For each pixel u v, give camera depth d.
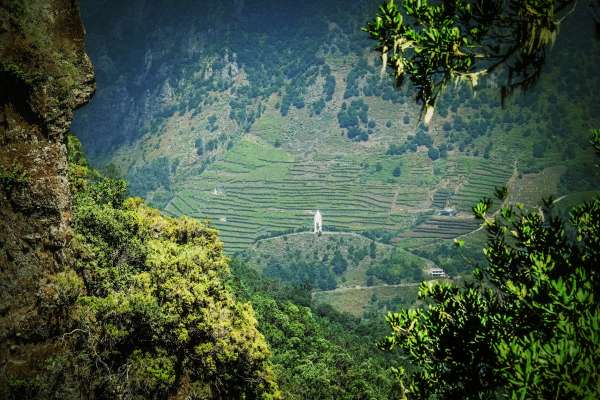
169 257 32.84
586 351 8.73
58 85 21.84
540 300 10.66
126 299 27.83
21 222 21.61
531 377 8.67
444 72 9.32
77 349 24.22
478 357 11.48
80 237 28.38
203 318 31.75
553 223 13.33
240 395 34.00
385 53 9.63
